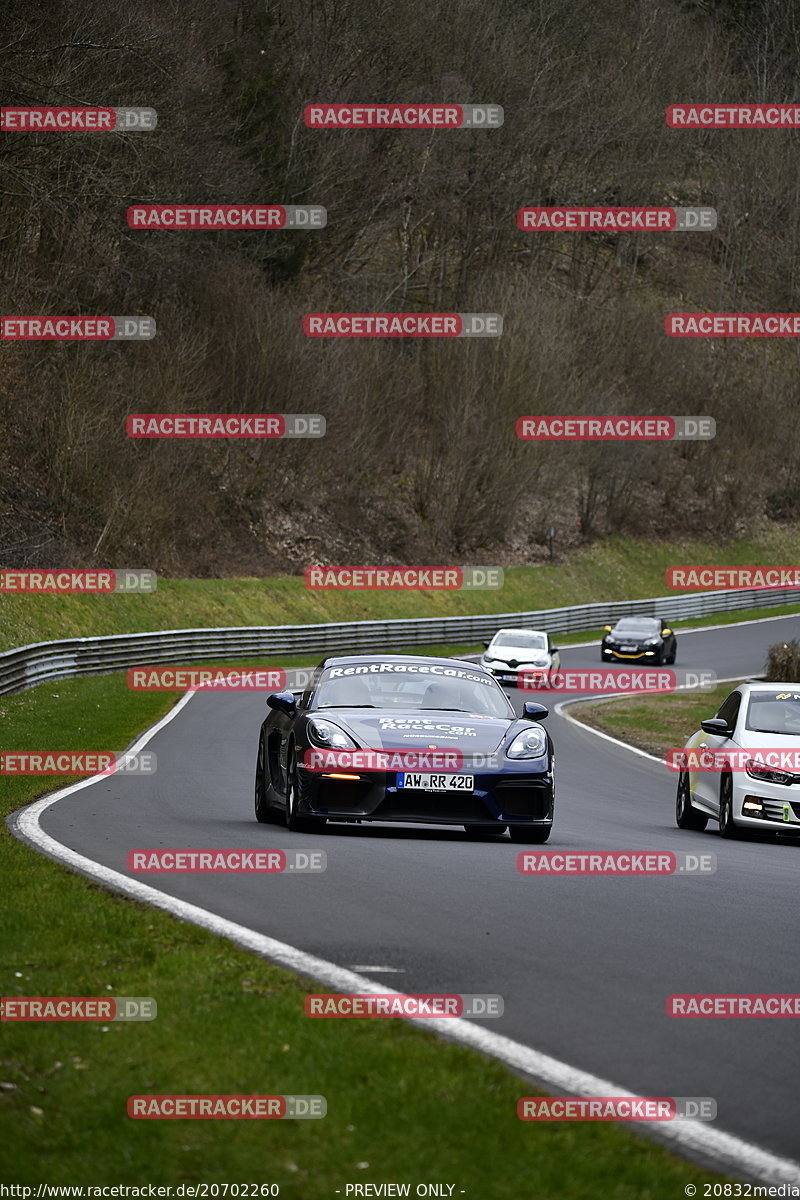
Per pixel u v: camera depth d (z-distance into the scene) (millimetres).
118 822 44656
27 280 175500
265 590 180750
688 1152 15812
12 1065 17609
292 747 43125
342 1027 19891
